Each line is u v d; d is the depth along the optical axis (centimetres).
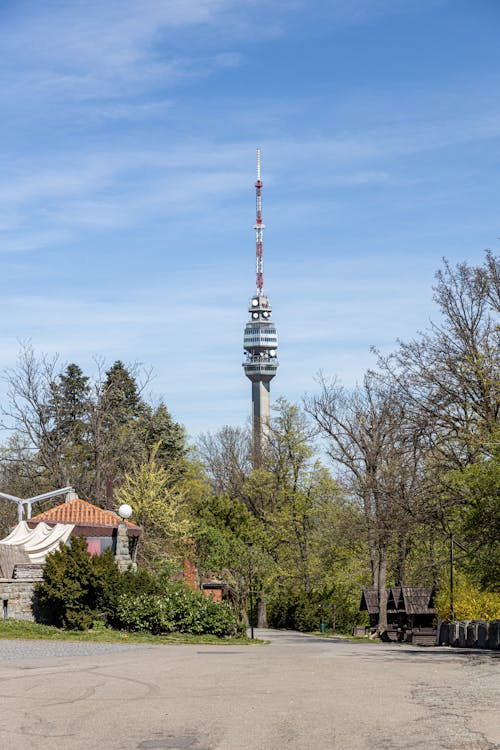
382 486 5322
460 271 4591
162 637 3372
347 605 7119
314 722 1109
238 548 6294
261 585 6881
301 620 7006
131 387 7788
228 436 10512
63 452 6444
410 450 4688
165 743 1000
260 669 1938
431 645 3991
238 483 8494
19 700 1389
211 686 1558
